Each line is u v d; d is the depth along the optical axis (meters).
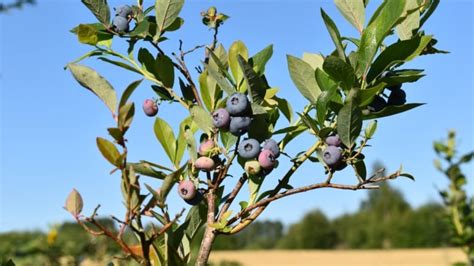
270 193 0.66
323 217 19.67
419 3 0.69
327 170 0.65
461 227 1.79
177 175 0.59
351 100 0.62
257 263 12.04
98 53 0.70
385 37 0.65
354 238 18.62
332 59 0.64
